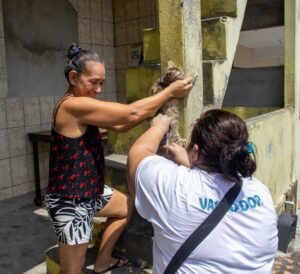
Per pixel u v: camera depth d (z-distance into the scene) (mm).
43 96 4875
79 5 5141
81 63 1862
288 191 4199
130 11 5391
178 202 1232
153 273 1339
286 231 3287
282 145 4016
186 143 1962
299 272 2973
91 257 2490
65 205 1939
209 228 1184
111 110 1799
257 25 4574
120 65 5656
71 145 1896
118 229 2289
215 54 2703
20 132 4652
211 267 1185
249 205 1231
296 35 4258
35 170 4457
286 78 4363
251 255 1201
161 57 2035
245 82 4691
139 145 1562
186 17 1931
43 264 3088
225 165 1221
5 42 4414
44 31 4785
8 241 3504
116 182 2639
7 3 4387
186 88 1905
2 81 4426
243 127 1285
